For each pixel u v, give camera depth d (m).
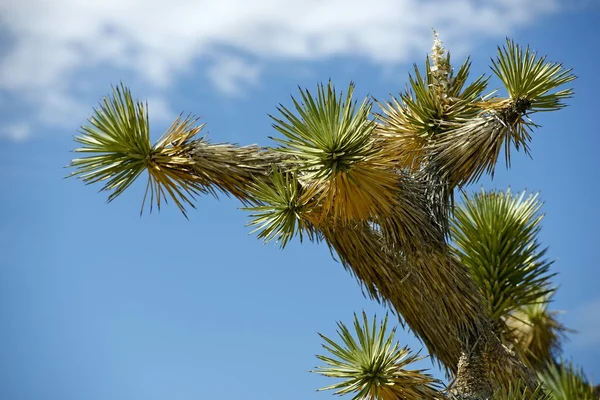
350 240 3.49
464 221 4.45
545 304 4.89
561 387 3.16
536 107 3.55
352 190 3.27
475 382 3.44
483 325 3.54
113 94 3.38
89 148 3.35
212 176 3.39
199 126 3.45
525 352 4.62
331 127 3.18
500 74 3.55
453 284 3.50
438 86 3.70
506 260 4.31
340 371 3.36
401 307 3.55
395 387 3.31
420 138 3.69
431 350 3.59
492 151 3.54
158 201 3.39
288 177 3.46
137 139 3.34
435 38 3.75
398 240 3.46
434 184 3.58
